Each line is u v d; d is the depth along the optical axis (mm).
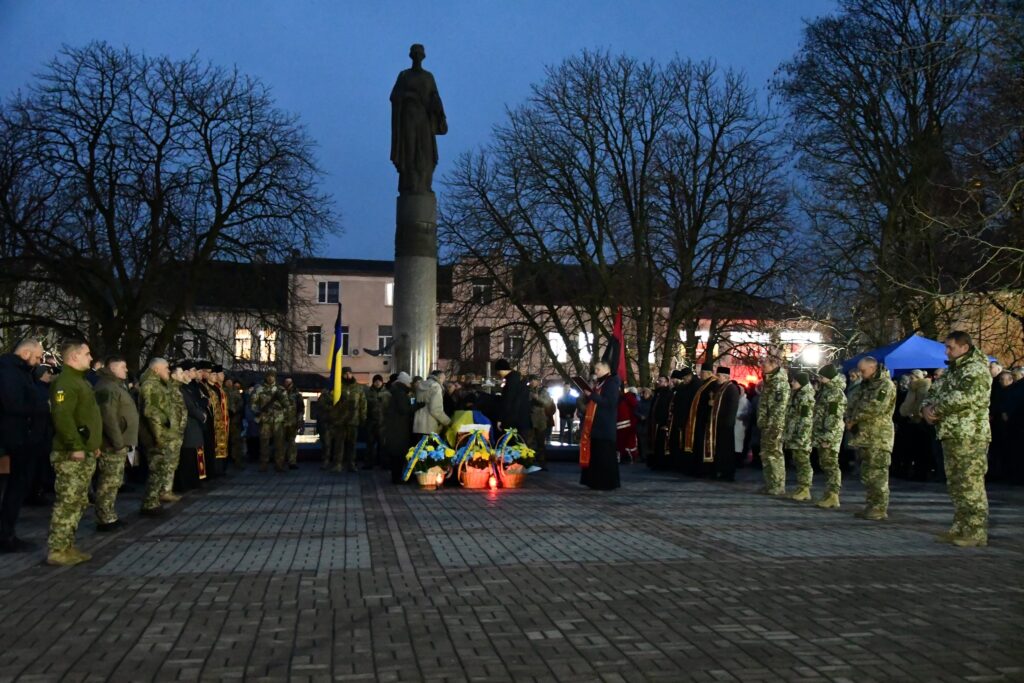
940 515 14453
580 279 41031
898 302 30812
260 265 36844
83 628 7199
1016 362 28984
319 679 5996
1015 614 7742
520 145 39344
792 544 11359
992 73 25016
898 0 31562
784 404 17578
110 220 35469
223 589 8602
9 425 10578
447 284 41781
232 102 36656
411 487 19094
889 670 6230
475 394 22672
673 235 38281
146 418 13867
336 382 23594
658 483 20078
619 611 7793
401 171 27000
